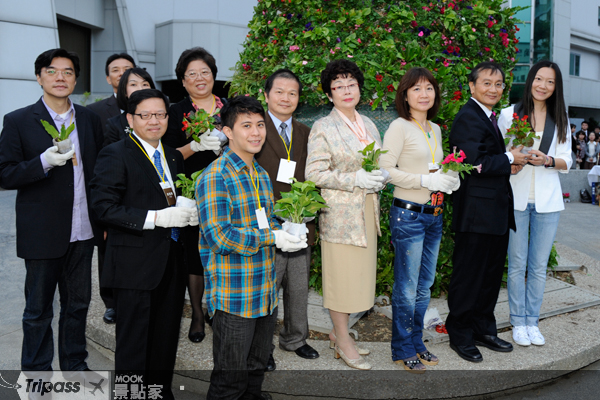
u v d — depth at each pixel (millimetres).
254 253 2184
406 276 2971
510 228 3242
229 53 15000
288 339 3195
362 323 3750
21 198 2771
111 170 2402
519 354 3252
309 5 3797
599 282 4801
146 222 2342
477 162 2984
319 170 2863
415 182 2848
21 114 2787
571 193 11070
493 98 3137
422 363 3055
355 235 2861
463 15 3893
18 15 10070
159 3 14945
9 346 3557
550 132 3355
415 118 3027
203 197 2182
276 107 3035
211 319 3549
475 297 3160
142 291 2461
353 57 3693
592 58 21969
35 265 2781
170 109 3455
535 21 15047
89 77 14977
